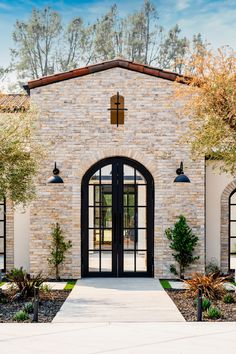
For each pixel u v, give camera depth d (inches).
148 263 709.9
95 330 437.7
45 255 699.4
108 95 701.9
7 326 453.1
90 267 711.7
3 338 411.8
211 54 561.0
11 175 583.8
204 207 701.9
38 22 1806.1
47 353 371.2
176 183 700.7
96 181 710.5
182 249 686.5
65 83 701.9
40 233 700.0
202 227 700.7
